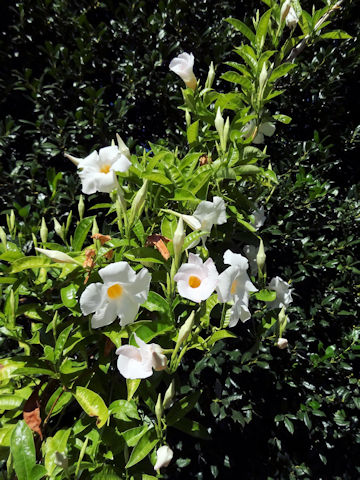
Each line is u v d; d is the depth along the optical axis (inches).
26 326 28.5
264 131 25.6
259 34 22.7
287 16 23.4
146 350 15.6
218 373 26.9
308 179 33.2
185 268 16.3
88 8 38.3
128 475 16.9
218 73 38.6
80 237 20.4
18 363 17.7
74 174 34.5
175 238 16.5
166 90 36.3
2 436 16.5
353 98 40.9
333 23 38.4
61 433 16.4
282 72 22.9
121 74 36.6
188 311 19.5
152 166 19.1
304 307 32.9
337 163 35.9
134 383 16.5
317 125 39.4
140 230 19.3
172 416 17.9
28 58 36.9
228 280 16.4
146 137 40.3
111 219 34.3
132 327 17.2
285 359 29.9
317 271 34.3
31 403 17.2
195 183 20.9
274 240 32.1
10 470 15.2
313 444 30.3
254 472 29.3
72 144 34.6
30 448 14.9
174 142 36.8
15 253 18.6
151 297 17.6
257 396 29.0
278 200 33.7
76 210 33.4
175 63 23.6
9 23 37.2
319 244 33.8
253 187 30.2
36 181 33.0
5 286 21.9
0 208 32.1
